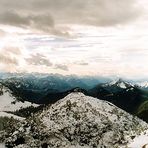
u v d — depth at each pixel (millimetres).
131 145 129750
